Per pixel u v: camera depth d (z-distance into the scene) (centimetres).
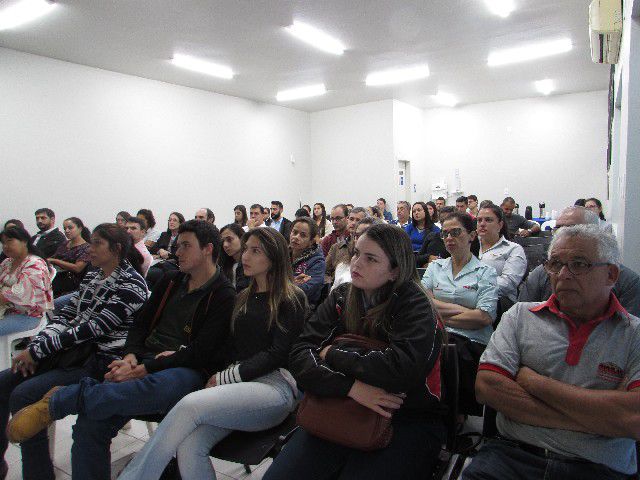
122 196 654
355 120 962
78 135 600
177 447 141
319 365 130
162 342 182
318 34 543
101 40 528
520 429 125
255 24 504
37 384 174
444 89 848
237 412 145
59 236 506
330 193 1005
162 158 709
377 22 512
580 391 111
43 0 429
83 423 156
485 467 120
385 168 934
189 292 181
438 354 132
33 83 555
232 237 274
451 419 144
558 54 642
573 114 911
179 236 177
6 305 279
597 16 292
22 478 185
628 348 114
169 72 664
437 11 488
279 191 931
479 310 201
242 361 165
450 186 1045
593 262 116
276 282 167
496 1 468
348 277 272
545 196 949
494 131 989
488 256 270
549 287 202
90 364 187
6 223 527
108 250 197
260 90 794
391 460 122
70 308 211
